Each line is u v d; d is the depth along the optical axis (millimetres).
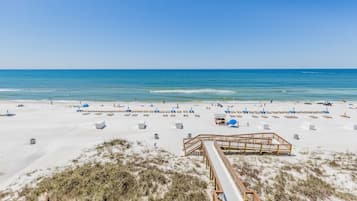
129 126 24359
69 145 17641
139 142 18391
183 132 22203
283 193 10492
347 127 23625
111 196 9172
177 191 9789
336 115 30516
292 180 11734
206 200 9445
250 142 16969
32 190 10211
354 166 13633
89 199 8953
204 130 23031
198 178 11586
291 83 76875
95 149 16109
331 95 50562
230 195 9133
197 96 49188
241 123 26000
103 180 10273
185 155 15805
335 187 11273
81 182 10180
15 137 20172
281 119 28062
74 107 36000
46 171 12820
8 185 11359
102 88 62688
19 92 54938
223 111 33031
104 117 28812
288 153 16125
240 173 12398
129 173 11039
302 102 41531
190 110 32312
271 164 13906
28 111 32594
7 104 38656
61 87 65062
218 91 56969
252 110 33875
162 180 10555
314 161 14477
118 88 62750
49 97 47562
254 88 63125
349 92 55062
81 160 14188
